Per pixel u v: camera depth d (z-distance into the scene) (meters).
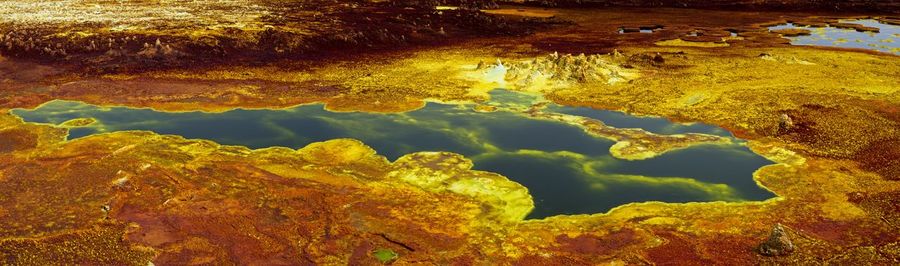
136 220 17.80
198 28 46.12
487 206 18.83
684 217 18.00
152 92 32.19
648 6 71.94
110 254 15.98
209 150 23.56
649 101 30.23
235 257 15.87
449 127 26.62
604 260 15.73
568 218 18.08
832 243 16.23
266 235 16.94
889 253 15.65
